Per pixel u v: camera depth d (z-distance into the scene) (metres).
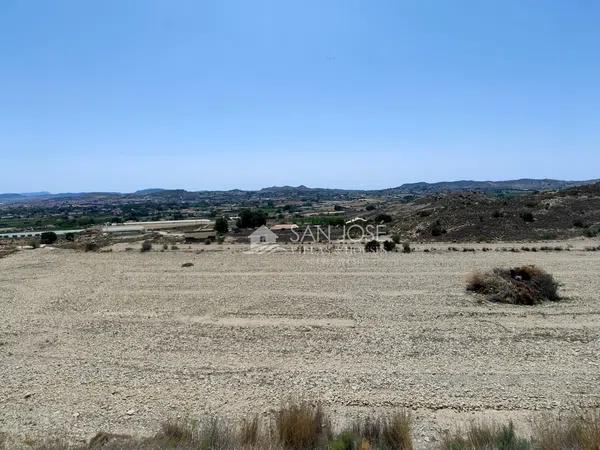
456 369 12.09
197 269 30.88
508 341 14.26
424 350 13.64
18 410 10.29
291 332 15.86
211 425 8.72
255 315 18.36
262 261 33.72
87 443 8.52
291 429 8.09
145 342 15.14
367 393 10.70
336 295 21.52
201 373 12.25
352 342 14.57
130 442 8.09
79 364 13.18
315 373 12.02
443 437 8.53
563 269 26.88
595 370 11.78
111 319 18.28
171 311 19.41
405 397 10.43
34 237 71.50
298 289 23.20
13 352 14.45
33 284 27.02
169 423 8.88
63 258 38.88
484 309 18.22
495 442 7.68
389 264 30.47
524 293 19.19
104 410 10.20
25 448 8.20
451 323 16.42
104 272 30.84
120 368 12.79
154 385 11.53
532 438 7.91
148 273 29.80
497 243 41.31
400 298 20.48
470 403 10.06
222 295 22.33
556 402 10.02
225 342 14.95
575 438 7.49
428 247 39.44
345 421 9.25
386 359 12.98
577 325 15.76
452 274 26.08
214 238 53.47
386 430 8.11
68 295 23.47
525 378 11.38
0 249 45.88
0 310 20.45
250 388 11.19
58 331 16.73
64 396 10.98
